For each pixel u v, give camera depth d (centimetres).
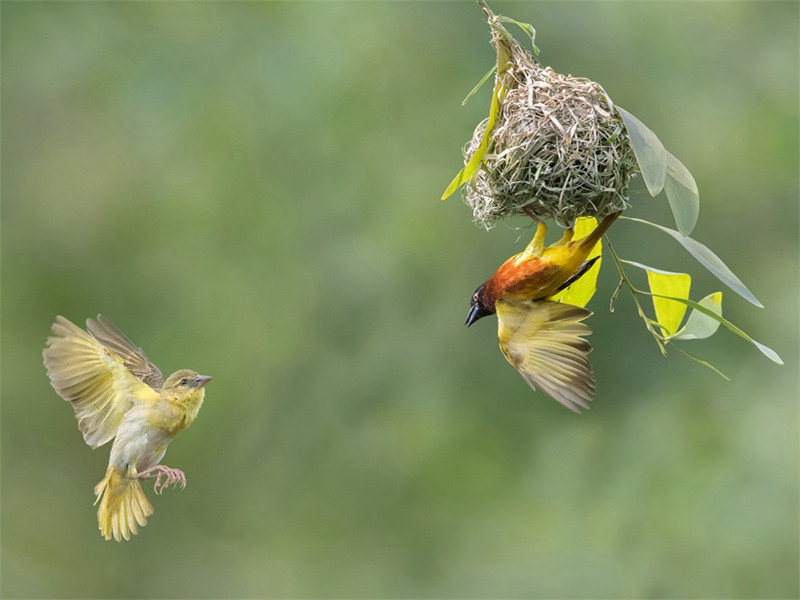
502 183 656
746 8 1434
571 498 1383
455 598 1420
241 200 1456
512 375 1441
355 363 1470
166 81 1456
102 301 1520
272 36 1459
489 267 1436
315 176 1448
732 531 1269
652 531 1310
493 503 1448
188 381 703
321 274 1466
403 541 1471
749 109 1403
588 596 1322
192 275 1507
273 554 1517
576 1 1413
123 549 1558
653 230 1378
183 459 1529
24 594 1534
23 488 1566
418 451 1466
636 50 1403
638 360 1367
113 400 691
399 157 1442
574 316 646
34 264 1526
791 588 1241
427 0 1459
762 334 1361
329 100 1429
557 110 646
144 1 1498
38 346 1557
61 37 1507
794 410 1302
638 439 1349
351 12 1452
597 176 643
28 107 1520
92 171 1509
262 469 1510
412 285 1452
